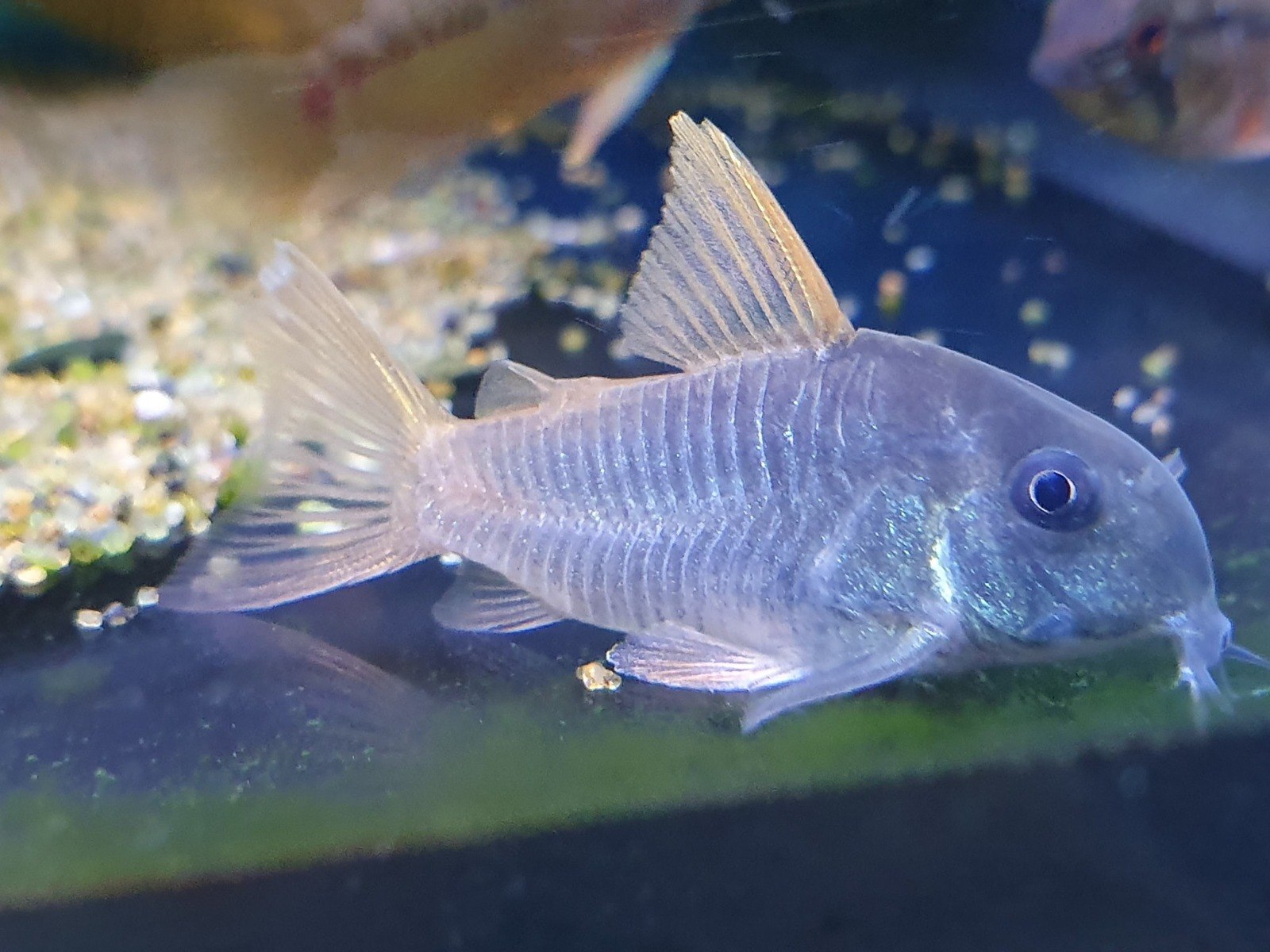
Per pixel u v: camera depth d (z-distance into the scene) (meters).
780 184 0.13
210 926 0.06
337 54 0.09
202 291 0.11
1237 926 0.05
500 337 0.11
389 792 0.07
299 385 0.08
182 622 0.08
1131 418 0.10
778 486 0.07
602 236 0.12
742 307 0.07
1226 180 0.12
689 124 0.07
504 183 0.12
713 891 0.06
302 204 0.10
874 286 0.12
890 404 0.07
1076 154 0.12
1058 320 0.11
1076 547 0.06
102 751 0.07
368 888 0.06
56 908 0.06
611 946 0.06
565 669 0.08
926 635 0.07
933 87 0.13
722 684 0.07
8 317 0.10
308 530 0.08
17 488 0.09
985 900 0.06
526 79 0.10
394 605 0.09
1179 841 0.06
